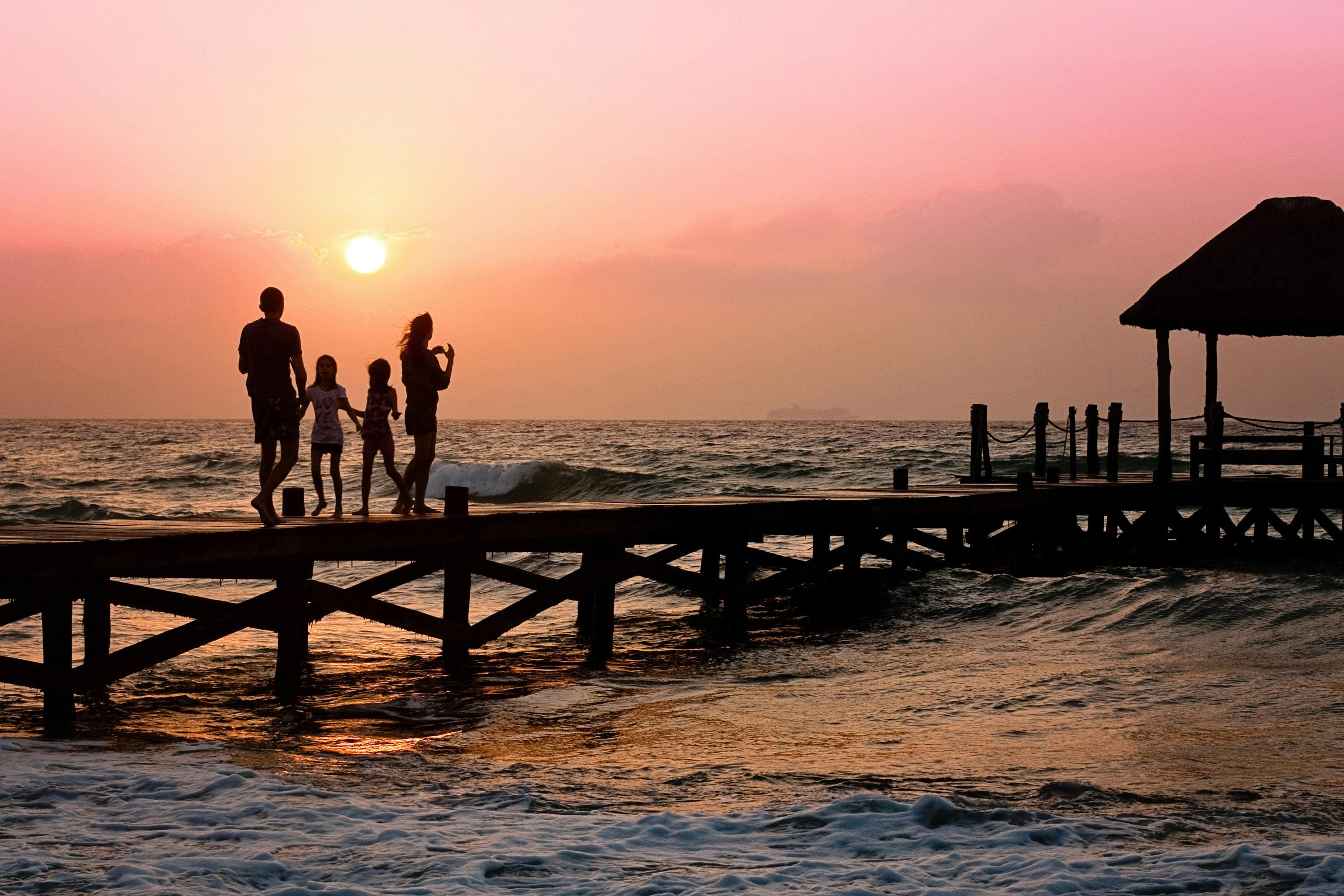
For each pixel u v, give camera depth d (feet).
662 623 52.70
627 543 46.34
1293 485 67.77
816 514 50.60
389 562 59.62
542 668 41.68
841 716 31.81
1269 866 18.13
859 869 18.48
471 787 24.34
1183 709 30.73
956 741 28.17
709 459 204.03
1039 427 73.31
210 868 18.37
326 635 48.14
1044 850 19.44
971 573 57.06
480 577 65.36
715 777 25.11
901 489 62.03
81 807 22.20
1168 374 70.38
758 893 17.43
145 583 57.72
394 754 27.91
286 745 29.22
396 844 19.76
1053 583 53.16
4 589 30.09
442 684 38.32
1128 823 20.94
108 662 31.07
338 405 38.19
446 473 146.00
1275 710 30.22
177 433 478.18
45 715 30.55
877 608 52.54
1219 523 69.92
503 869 18.48
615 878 18.11
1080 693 33.30
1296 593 45.03
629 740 29.58
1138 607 46.03
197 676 39.27
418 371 39.32
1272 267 65.21
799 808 22.16
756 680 38.17
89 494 136.67
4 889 17.46
